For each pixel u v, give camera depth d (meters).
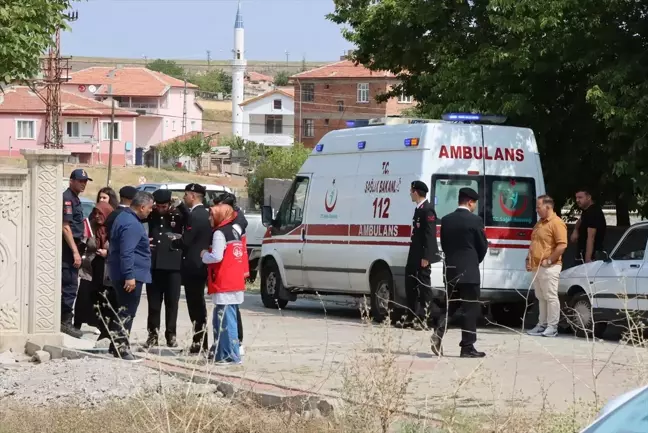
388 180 20.25
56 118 75.12
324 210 22.11
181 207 15.64
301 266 22.77
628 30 21.91
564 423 9.23
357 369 10.61
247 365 13.62
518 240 19.95
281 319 19.92
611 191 24.08
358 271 20.89
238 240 13.93
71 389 11.80
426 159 19.55
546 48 21.97
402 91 27.81
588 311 17.95
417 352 14.95
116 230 14.29
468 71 23.39
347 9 26.75
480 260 14.89
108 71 133.50
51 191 15.42
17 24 26.70
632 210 23.91
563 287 18.69
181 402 10.08
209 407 9.93
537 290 18.33
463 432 9.07
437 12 24.38
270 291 24.05
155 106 130.25
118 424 9.87
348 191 21.38
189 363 13.01
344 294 21.62
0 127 99.94
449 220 14.88
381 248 20.22
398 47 26.06
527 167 20.19
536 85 23.16
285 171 80.56
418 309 18.47
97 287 16.78
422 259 18.23
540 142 23.36
